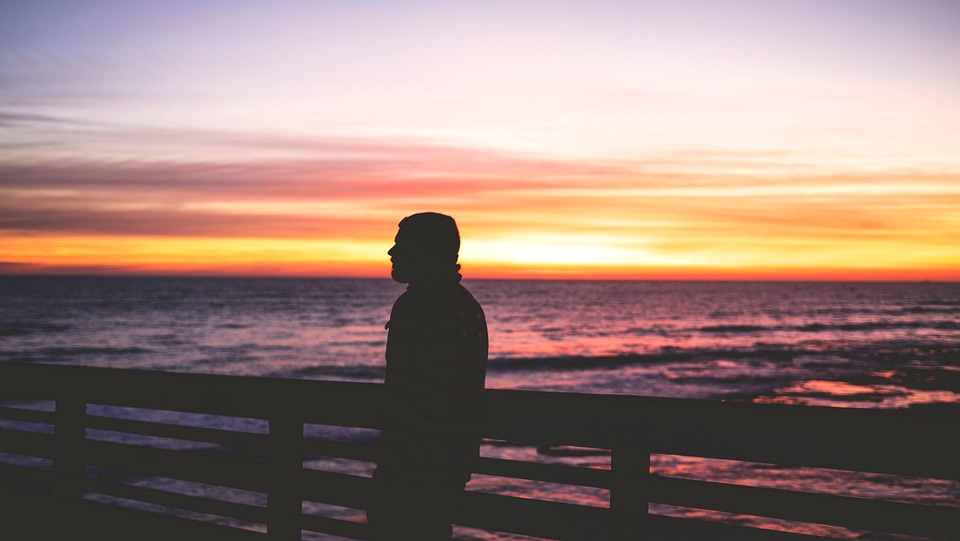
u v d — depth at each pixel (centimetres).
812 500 195
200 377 301
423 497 194
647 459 217
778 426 196
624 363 3844
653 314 8038
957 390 2825
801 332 5800
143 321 6259
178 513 1035
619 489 219
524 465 236
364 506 260
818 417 191
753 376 3306
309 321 6475
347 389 262
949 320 7106
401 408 194
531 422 234
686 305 9931
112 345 4466
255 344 4631
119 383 321
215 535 295
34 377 346
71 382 334
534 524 232
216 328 5722
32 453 346
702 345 4797
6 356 3909
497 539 921
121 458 320
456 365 198
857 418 186
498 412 240
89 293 11919
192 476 303
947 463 175
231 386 292
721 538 205
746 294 14438
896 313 8200
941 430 176
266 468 284
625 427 217
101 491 327
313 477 273
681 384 3080
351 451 264
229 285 17738
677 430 209
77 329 5472
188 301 9544
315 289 15050
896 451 182
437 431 195
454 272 208
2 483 353
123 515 317
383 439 200
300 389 275
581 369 3606
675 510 1055
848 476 1286
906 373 3381
